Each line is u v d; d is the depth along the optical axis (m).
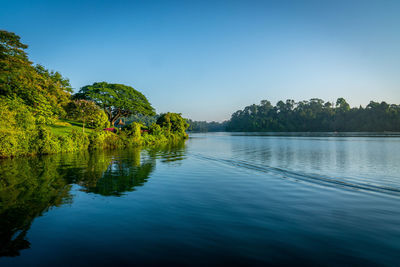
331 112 185.50
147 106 71.62
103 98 58.38
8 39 31.20
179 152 28.94
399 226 6.30
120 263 4.45
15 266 4.35
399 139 57.47
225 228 6.08
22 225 6.21
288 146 38.50
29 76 31.31
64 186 10.58
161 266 4.34
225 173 14.42
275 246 5.12
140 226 6.18
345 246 5.15
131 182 11.62
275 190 10.27
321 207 7.92
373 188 10.74
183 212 7.28
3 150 20.77
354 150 29.86
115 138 36.00
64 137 27.45
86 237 5.54
